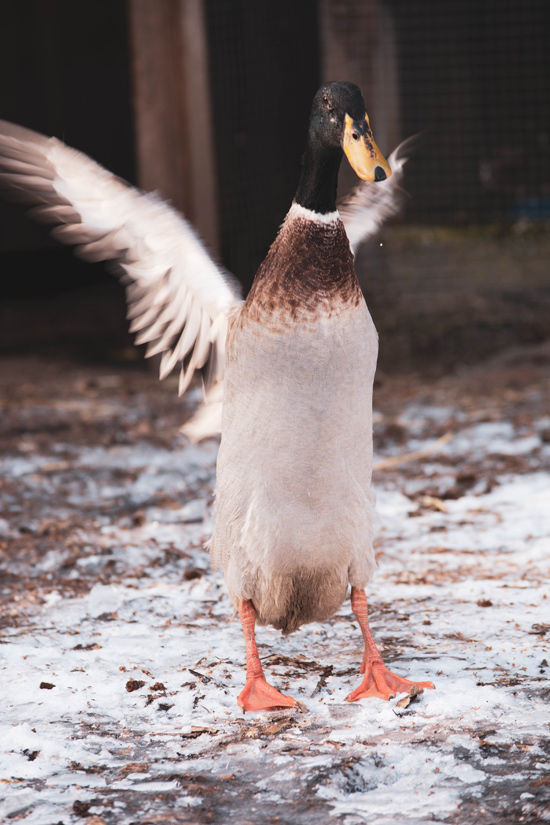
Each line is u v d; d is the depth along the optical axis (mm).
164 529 6039
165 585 5000
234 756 3137
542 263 14914
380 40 12820
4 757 3148
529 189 17750
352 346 3287
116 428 8914
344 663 3896
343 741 3195
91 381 10820
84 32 17078
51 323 14609
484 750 3086
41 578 5184
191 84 10891
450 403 9289
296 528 3436
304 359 3252
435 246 16219
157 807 2830
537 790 2822
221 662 3900
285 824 2730
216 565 3709
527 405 8891
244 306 3383
